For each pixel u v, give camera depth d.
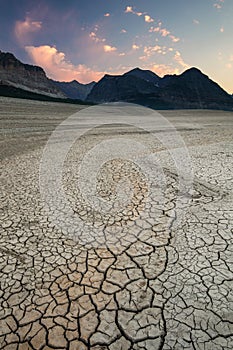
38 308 2.04
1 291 2.22
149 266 2.49
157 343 1.75
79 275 2.39
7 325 1.91
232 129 11.70
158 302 2.07
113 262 2.56
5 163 6.00
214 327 1.84
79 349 1.73
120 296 2.14
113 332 1.84
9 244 2.89
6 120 12.85
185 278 2.31
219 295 2.11
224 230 3.05
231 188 4.30
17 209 3.72
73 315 1.97
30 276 2.39
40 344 1.76
